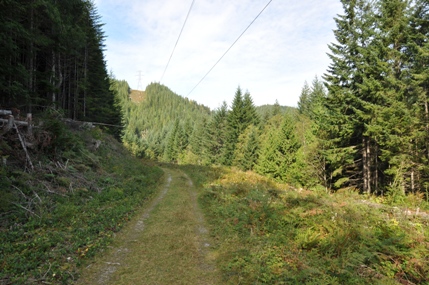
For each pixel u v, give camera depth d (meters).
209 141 50.31
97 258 5.68
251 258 5.79
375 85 17.69
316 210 8.58
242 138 40.97
